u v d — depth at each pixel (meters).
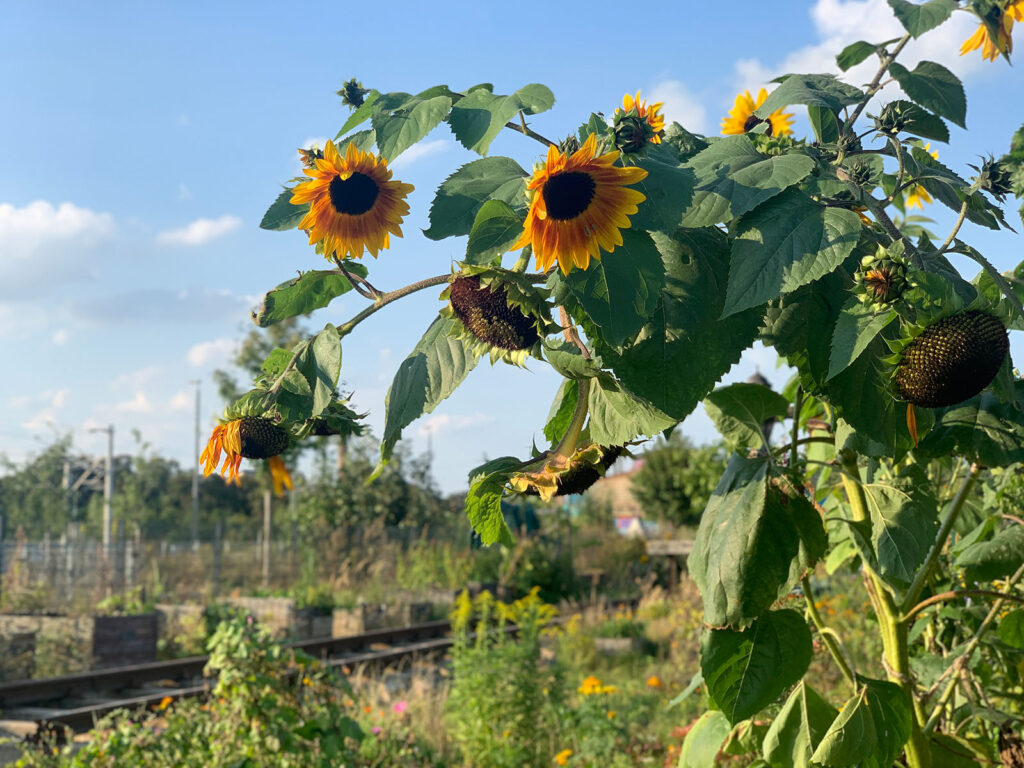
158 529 26.42
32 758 6.62
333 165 1.73
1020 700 2.71
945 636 2.92
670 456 26.64
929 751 2.15
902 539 2.03
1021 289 2.00
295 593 20.03
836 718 1.91
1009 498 2.81
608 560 27.17
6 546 19.86
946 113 1.67
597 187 1.35
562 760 7.71
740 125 2.20
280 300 1.88
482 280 1.44
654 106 1.73
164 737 6.15
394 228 1.78
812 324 1.59
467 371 1.56
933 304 1.42
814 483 2.95
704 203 1.41
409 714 7.86
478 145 1.48
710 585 1.78
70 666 13.43
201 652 15.05
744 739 2.31
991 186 1.65
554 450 1.67
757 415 2.14
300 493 29.12
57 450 48.78
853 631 8.65
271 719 6.16
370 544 24.69
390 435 1.62
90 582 18.42
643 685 11.27
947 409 1.97
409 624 19.23
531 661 9.20
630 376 1.44
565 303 1.43
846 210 1.42
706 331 1.45
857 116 1.69
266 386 1.80
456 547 26.45
